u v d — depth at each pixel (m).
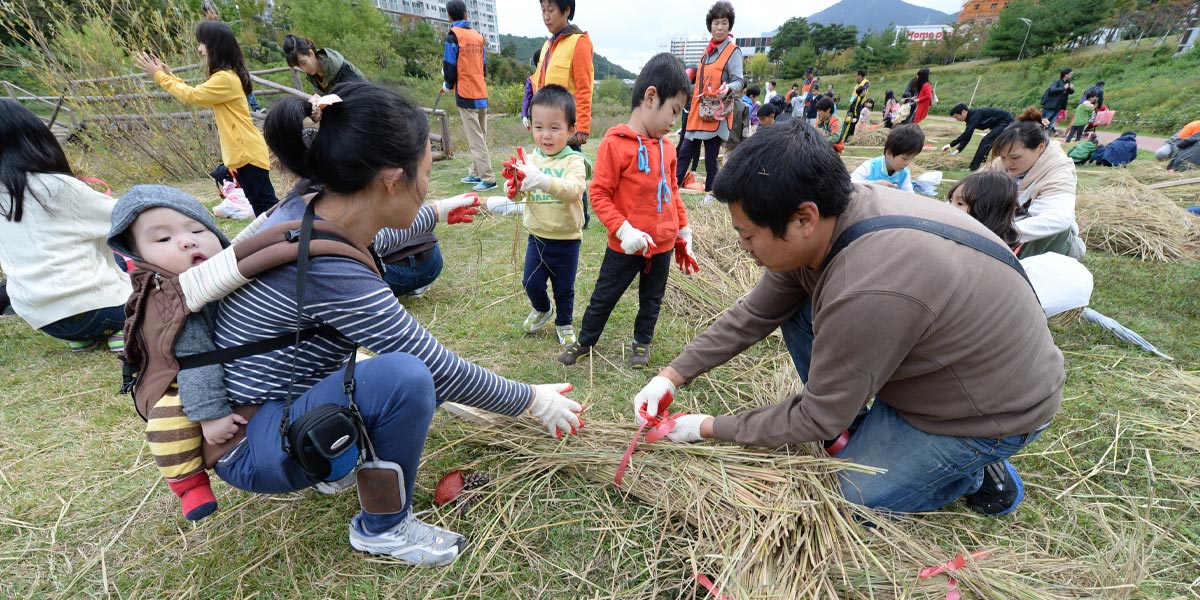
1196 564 1.67
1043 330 1.51
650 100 2.34
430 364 1.46
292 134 1.26
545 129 2.71
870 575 1.55
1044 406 1.51
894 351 1.39
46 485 1.93
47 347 2.91
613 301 2.64
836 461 1.81
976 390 1.48
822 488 1.74
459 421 2.23
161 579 1.59
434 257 3.35
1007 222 2.64
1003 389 1.47
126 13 6.94
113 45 6.86
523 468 1.95
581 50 4.37
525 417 2.11
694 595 1.53
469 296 3.56
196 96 4.01
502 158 8.86
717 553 1.59
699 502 1.75
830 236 1.47
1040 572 1.60
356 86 1.25
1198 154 7.58
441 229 4.89
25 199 2.43
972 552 1.69
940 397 1.53
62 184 2.48
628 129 2.40
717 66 5.88
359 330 1.37
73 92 6.67
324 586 1.58
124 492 1.90
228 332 1.34
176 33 7.49
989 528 1.81
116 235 1.37
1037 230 3.20
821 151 1.33
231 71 4.16
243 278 1.25
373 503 1.48
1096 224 4.74
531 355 2.89
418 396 1.36
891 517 1.79
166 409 1.37
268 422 1.37
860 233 1.42
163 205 1.38
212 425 1.38
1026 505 1.91
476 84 6.07
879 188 1.56
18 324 3.16
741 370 2.70
